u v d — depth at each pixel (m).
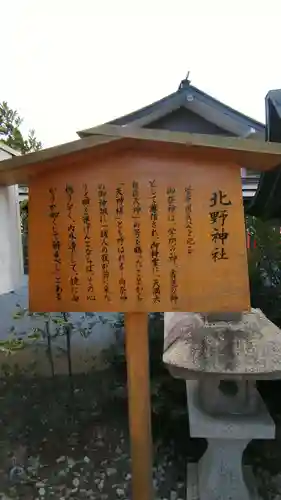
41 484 2.98
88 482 2.99
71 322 4.30
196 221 1.85
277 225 3.96
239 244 1.84
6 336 4.46
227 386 2.43
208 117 3.49
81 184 1.90
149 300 1.90
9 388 4.01
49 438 3.53
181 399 3.36
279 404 3.53
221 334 2.42
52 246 1.95
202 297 1.87
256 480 2.87
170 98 3.79
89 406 3.85
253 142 1.71
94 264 1.92
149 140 1.72
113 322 4.47
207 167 1.83
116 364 4.07
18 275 2.72
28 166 1.83
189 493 2.72
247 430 2.27
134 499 2.12
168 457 3.25
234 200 1.83
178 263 1.87
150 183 1.86
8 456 3.32
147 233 1.88
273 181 3.03
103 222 1.90
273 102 2.50
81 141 1.74
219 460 2.52
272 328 2.61
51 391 4.00
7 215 2.47
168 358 2.34
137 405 2.07
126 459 3.26
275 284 4.04
